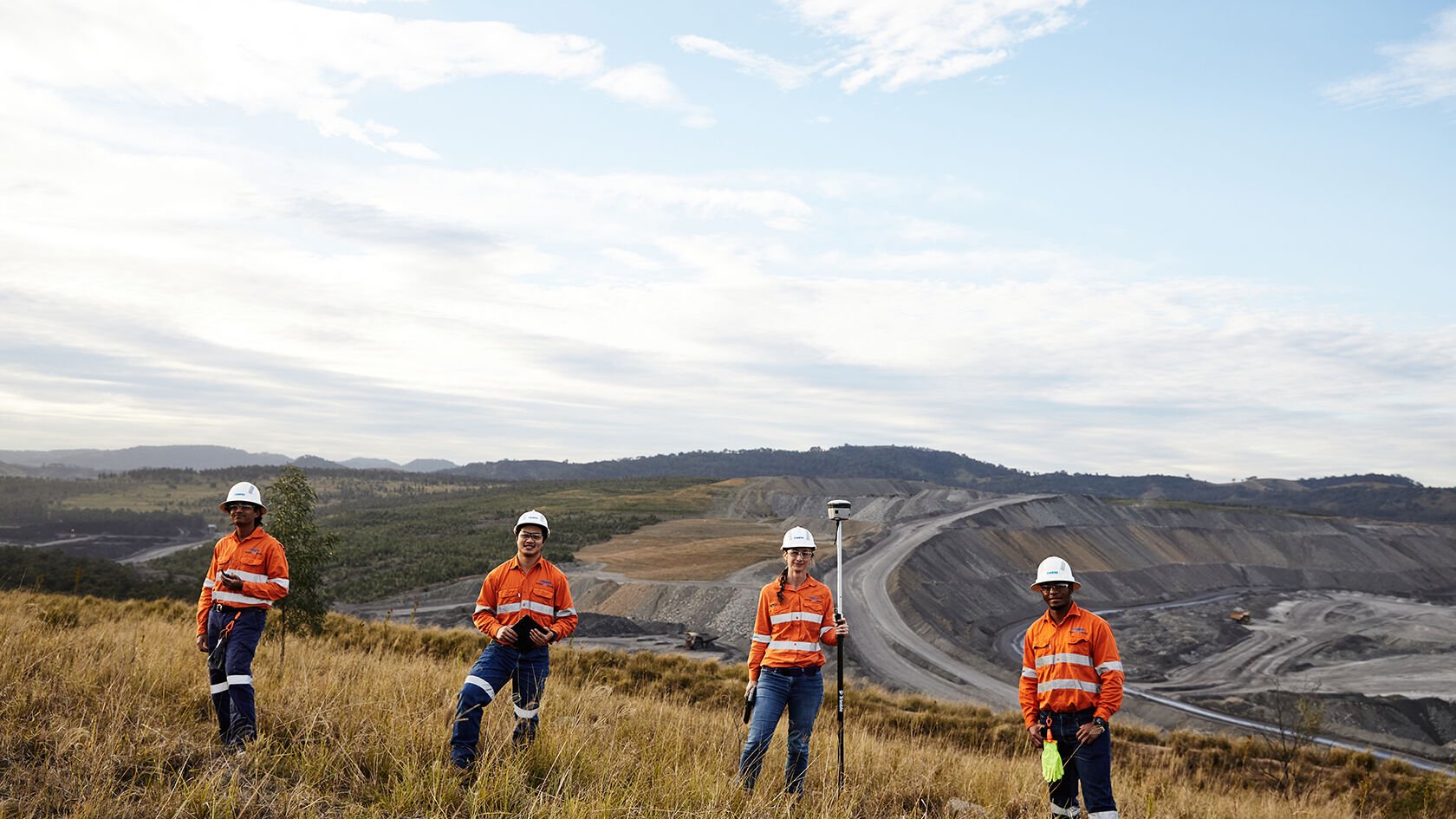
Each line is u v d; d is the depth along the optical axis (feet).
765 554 358.23
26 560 175.42
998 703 177.68
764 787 20.20
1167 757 65.82
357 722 19.77
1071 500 558.56
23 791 14.28
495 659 19.67
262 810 14.76
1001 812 23.04
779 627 22.03
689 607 259.80
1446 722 183.83
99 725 17.56
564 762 19.13
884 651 221.66
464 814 15.72
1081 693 19.99
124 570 192.34
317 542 50.19
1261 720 176.55
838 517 23.48
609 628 225.35
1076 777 20.53
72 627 39.34
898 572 310.65
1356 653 261.44
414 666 33.68
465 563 320.70
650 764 20.18
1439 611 371.76
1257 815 34.88
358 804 15.19
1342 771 70.18
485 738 19.88
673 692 62.44
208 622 19.85
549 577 20.49
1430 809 57.00
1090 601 367.66
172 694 21.67
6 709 17.71
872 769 25.93
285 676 25.86
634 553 361.51
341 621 72.02
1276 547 545.03
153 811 13.93
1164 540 520.01
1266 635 291.99
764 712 21.33
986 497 598.34
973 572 356.18
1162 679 220.84
